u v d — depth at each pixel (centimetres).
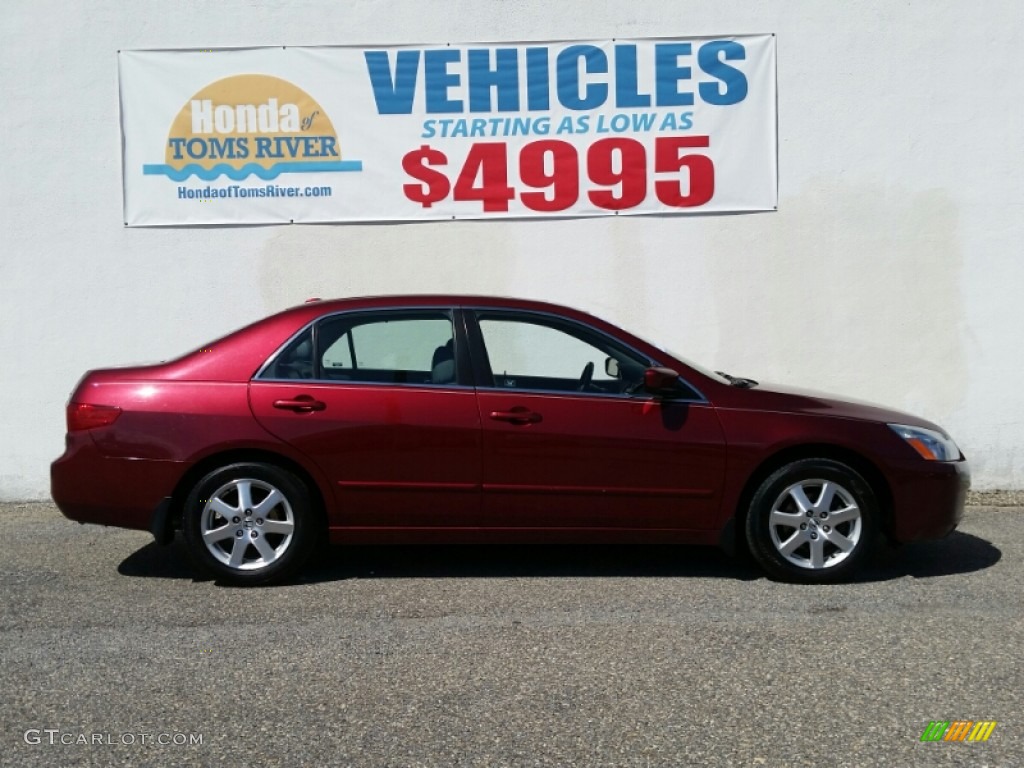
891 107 859
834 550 616
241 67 863
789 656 499
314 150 869
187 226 867
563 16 862
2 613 572
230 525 604
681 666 487
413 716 436
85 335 867
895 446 611
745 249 870
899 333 869
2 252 858
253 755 403
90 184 862
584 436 601
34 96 854
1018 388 867
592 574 642
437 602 587
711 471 604
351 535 609
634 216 871
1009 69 852
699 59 862
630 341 623
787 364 873
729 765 391
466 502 605
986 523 779
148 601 592
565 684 467
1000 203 859
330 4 862
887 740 411
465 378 611
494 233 873
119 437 600
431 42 865
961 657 496
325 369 611
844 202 865
